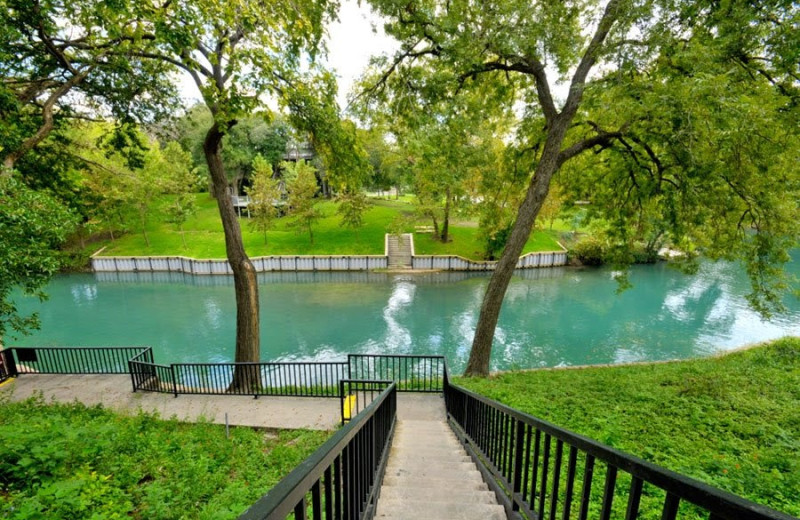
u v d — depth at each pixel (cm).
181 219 3319
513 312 2047
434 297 2327
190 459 493
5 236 546
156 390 988
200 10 664
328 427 773
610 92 761
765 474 421
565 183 1380
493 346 1625
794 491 387
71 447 430
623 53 770
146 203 3272
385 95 1088
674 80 791
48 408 746
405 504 285
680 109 704
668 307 2111
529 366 1448
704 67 716
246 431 712
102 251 3153
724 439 540
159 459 477
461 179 1058
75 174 1290
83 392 995
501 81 1195
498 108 1263
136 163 1221
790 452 496
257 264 2978
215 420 811
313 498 128
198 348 1603
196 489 408
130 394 976
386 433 426
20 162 1010
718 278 2689
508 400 702
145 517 345
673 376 912
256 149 4541
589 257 3116
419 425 683
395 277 2827
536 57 873
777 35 694
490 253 3011
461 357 1526
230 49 791
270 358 1523
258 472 498
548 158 966
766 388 802
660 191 1026
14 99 739
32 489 341
